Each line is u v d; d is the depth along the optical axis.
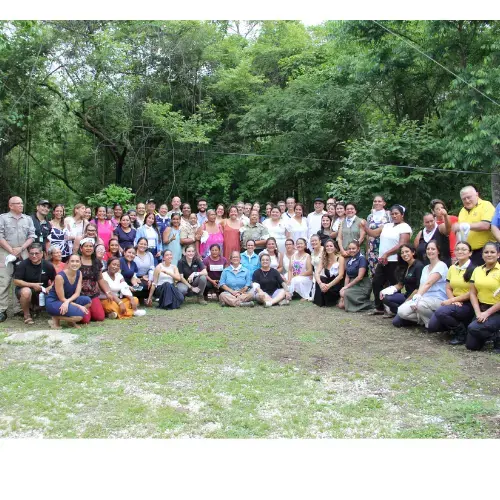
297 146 16.73
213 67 18.39
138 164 18.47
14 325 7.09
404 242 7.52
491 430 3.82
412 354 5.68
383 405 4.29
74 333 6.53
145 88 17.14
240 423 3.92
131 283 8.22
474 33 13.38
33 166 18.80
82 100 15.47
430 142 13.32
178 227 9.14
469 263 6.11
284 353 5.74
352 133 17.12
